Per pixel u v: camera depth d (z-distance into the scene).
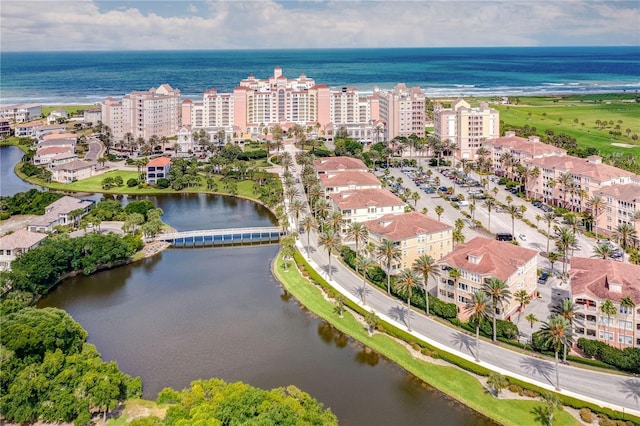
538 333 116.56
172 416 92.69
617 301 120.88
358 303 151.50
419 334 133.50
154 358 125.94
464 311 140.25
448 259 144.75
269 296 161.88
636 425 97.06
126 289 167.38
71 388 102.25
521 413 103.44
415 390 113.56
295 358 126.38
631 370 115.00
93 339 135.38
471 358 121.69
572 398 105.12
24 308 124.12
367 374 119.81
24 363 105.69
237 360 125.25
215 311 151.75
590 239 199.12
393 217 177.62
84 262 176.88
